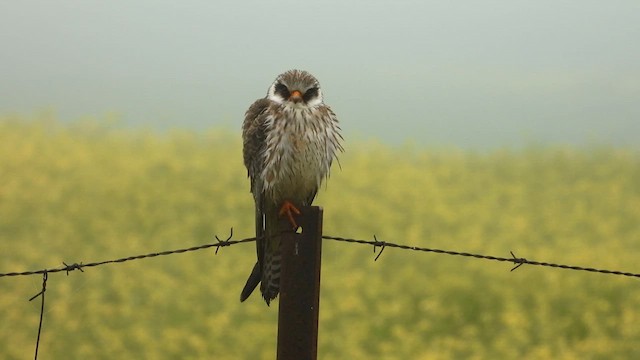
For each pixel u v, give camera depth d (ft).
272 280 22.61
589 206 58.59
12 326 37.06
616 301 41.45
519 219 51.98
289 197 25.91
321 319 38.88
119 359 35.65
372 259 46.39
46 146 62.95
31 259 43.70
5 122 72.54
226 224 50.93
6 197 49.80
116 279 41.65
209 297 40.75
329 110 26.30
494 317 39.91
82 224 48.75
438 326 39.09
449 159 73.97
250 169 26.32
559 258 45.75
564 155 72.43
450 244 48.08
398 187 58.90
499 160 72.74
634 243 49.98
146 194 52.75
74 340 36.78
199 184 55.72
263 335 36.94
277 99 25.94
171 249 46.73
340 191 57.72
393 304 40.11
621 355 36.47
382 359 36.11
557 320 39.22
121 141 68.54
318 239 18.34
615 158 72.43
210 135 71.05
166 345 35.94
